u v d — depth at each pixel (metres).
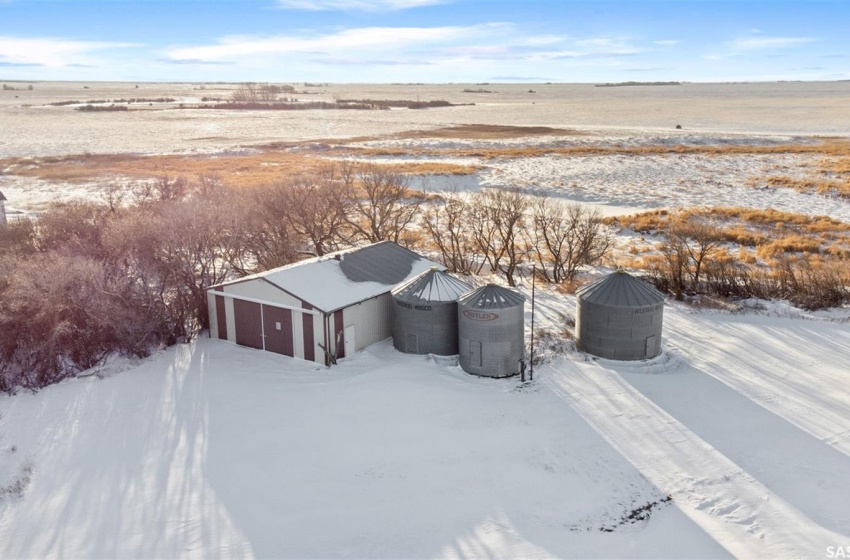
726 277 23.69
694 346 18.11
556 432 13.61
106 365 17.55
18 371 17.00
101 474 12.27
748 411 14.34
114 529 10.64
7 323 17.00
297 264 19.12
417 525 10.66
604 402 14.90
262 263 24.14
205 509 11.14
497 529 10.52
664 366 16.84
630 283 17.19
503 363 16.33
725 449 12.84
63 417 14.62
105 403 15.26
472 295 16.52
